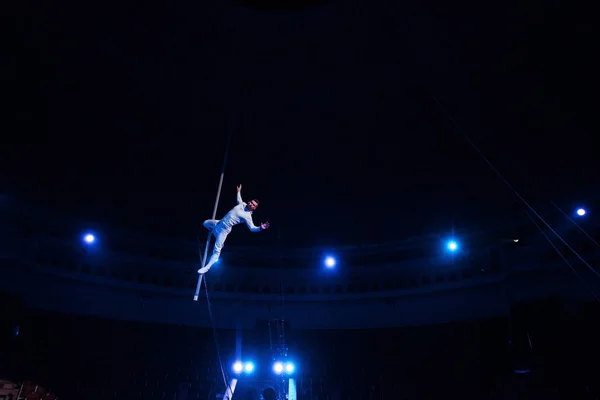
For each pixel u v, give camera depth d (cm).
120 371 1912
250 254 2284
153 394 1897
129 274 2095
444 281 2105
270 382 1908
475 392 1873
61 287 1903
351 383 2056
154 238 2134
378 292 2214
